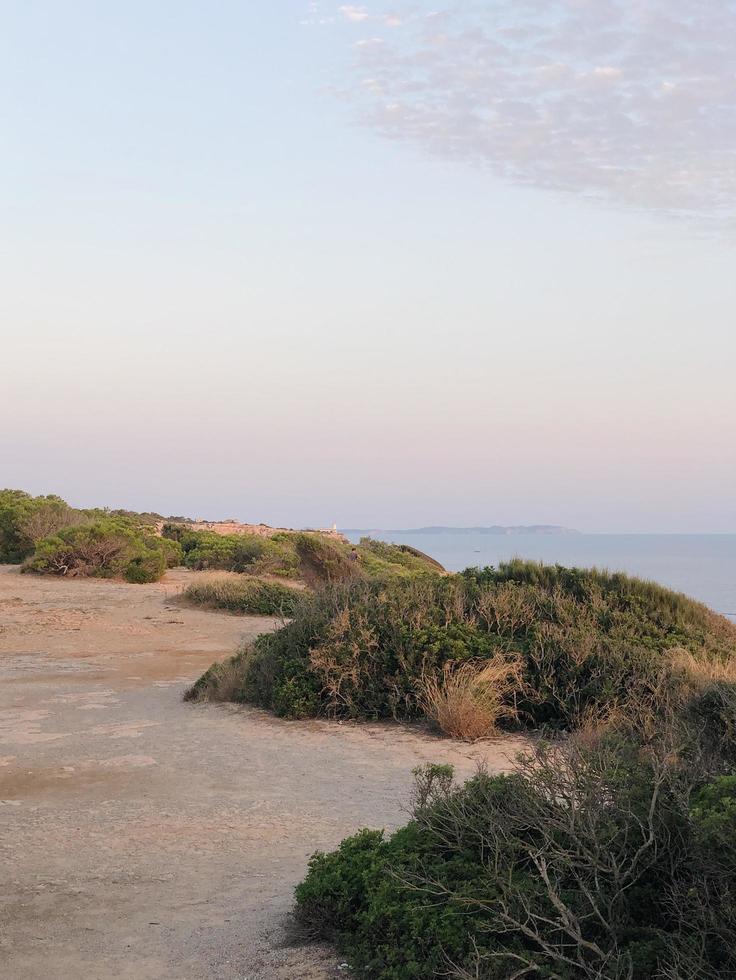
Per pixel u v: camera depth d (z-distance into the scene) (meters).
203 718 11.80
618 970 3.71
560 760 5.54
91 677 14.98
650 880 4.32
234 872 6.33
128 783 8.77
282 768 9.31
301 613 14.12
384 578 15.30
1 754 9.91
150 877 6.24
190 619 22.23
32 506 36.81
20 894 5.93
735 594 75.94
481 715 10.68
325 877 5.19
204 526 50.78
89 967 4.81
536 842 4.68
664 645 13.27
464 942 4.25
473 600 13.64
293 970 4.66
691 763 5.09
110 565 30.67
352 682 11.88
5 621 21.09
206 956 4.92
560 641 11.94
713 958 3.72
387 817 7.62
